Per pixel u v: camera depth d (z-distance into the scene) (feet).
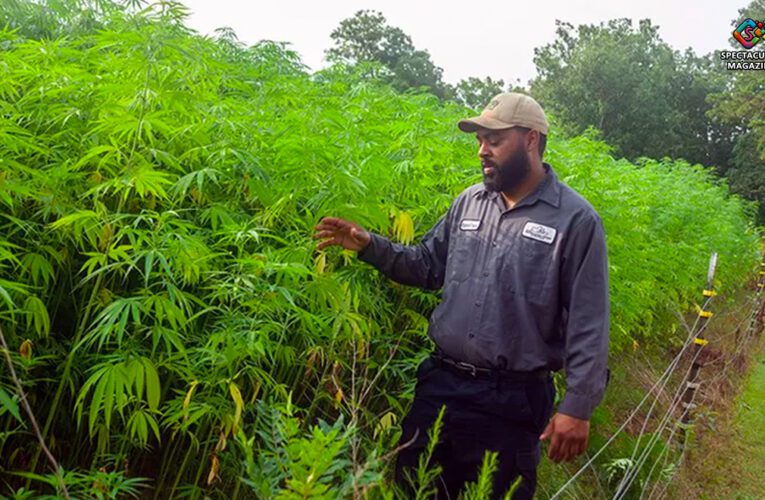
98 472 6.56
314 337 8.58
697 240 31.86
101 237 6.79
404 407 10.89
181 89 8.09
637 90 106.11
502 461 7.47
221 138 8.79
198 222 8.89
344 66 17.28
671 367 15.93
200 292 8.32
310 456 3.94
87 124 8.36
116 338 7.64
